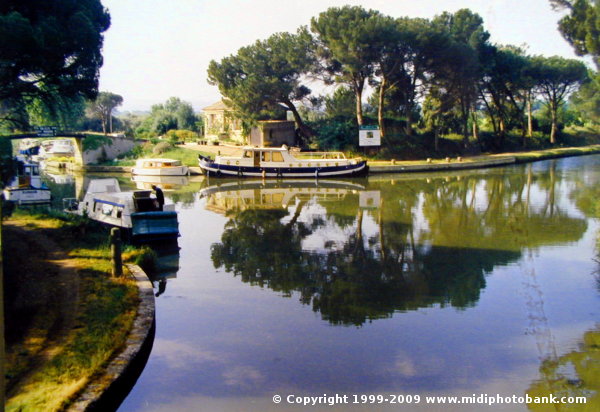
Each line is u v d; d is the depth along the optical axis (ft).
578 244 59.21
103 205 63.21
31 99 75.66
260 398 27.81
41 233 53.93
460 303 41.78
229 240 64.03
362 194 102.78
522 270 49.67
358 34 133.80
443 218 77.41
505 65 161.07
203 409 26.71
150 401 27.53
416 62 146.30
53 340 29.86
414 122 175.94
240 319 38.81
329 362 31.89
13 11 66.13
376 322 38.19
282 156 125.80
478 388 28.32
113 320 32.99
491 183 115.34
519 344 33.55
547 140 176.96
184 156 147.33
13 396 24.18
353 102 170.91
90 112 259.60
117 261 40.88
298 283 47.39
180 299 43.27
